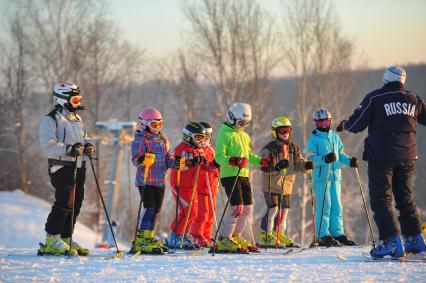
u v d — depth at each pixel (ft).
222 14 215.31
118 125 147.84
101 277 35.78
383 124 42.70
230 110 54.75
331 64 215.92
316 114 61.57
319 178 60.49
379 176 42.70
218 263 41.98
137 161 50.08
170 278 35.24
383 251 42.37
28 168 260.21
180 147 58.70
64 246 47.75
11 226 168.14
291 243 60.85
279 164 54.08
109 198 147.54
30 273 37.42
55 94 48.78
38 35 249.14
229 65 213.25
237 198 52.31
